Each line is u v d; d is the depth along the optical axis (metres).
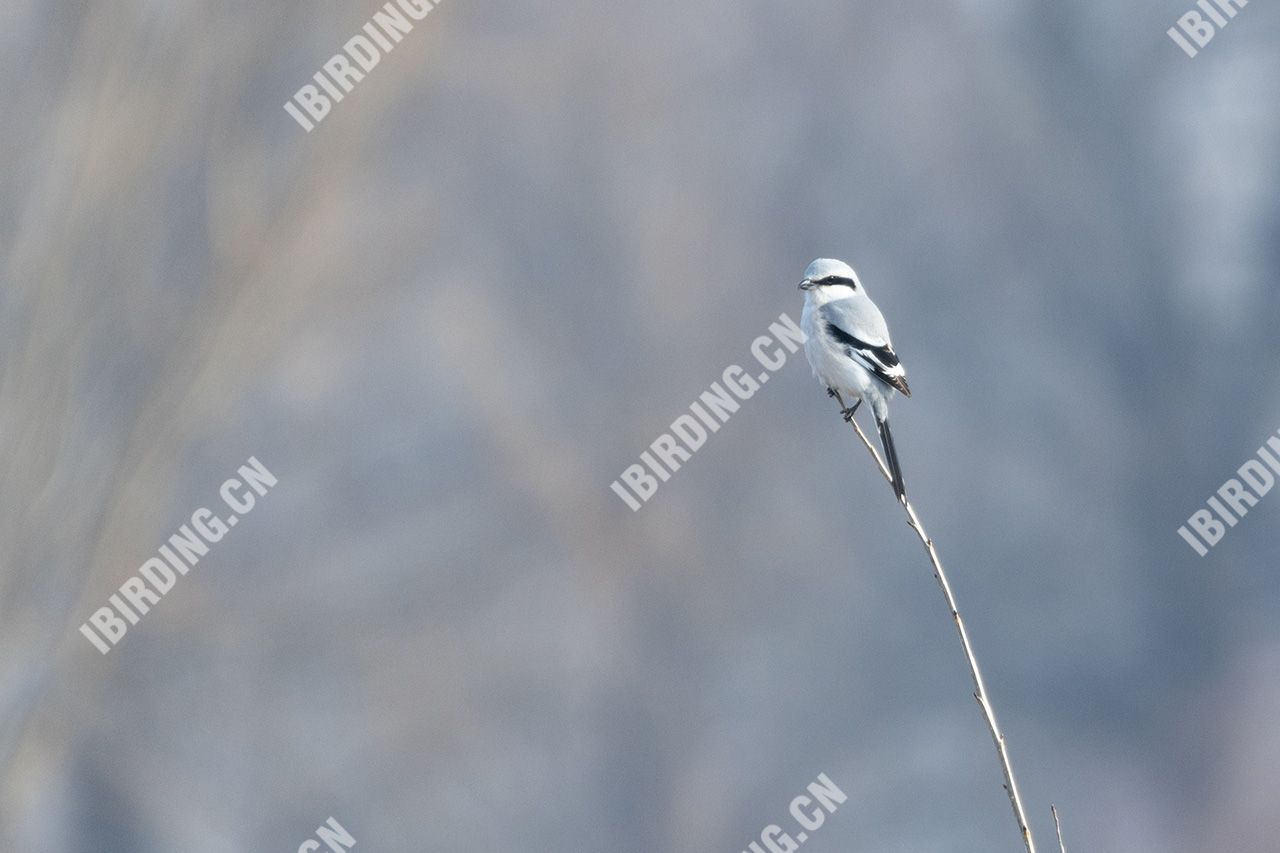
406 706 15.08
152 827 12.12
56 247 8.83
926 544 4.98
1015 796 4.54
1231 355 22.02
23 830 9.77
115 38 9.20
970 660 4.74
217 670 13.12
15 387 8.66
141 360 9.33
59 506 8.97
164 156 9.50
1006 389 22.94
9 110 9.01
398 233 15.23
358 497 15.40
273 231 10.54
